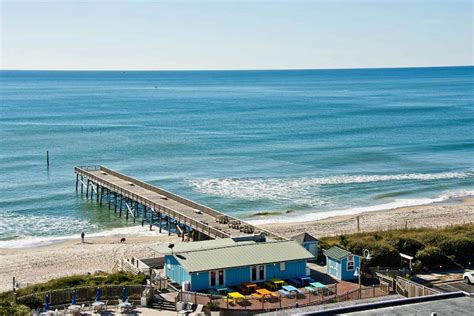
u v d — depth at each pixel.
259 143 132.00
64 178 97.38
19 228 70.50
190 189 88.69
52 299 40.69
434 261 50.47
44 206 80.69
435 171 102.62
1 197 84.62
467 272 46.75
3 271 54.31
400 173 100.69
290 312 35.31
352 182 93.88
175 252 45.59
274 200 82.75
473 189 90.62
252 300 40.09
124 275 45.69
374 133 146.88
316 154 117.50
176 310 39.28
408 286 42.47
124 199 80.69
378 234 58.97
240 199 83.06
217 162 109.50
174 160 111.75
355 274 44.53
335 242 54.06
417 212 76.75
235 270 43.72
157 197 72.94
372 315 26.47
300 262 45.56
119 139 137.75
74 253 59.56
